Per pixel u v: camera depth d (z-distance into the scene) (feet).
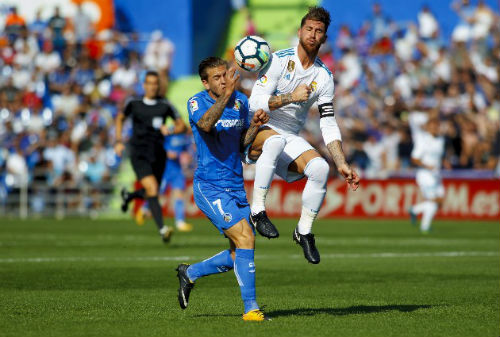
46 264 125.08
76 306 81.51
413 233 202.39
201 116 71.77
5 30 318.24
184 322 71.00
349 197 263.90
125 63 311.88
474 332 66.33
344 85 301.63
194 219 265.75
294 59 79.20
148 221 253.65
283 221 246.88
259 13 363.97
